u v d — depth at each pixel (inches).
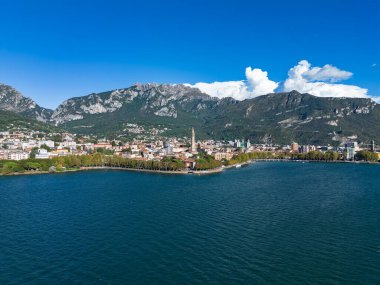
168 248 5856.3
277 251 5718.5
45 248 5890.8
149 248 5856.3
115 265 5216.5
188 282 4694.9
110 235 6520.7
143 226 7076.8
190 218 7652.6
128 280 4768.7
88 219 7623.0
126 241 6195.9
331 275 4911.4
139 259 5418.3
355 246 5944.9
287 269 5073.8
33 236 6491.1
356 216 7800.2
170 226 7062.0
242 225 7101.4
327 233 6609.3
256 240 6215.6
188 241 6181.1
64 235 6540.4
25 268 5137.8
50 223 7327.8
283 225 7101.4
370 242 6131.9
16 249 5856.3
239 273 4948.3
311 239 6274.6
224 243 6072.8
